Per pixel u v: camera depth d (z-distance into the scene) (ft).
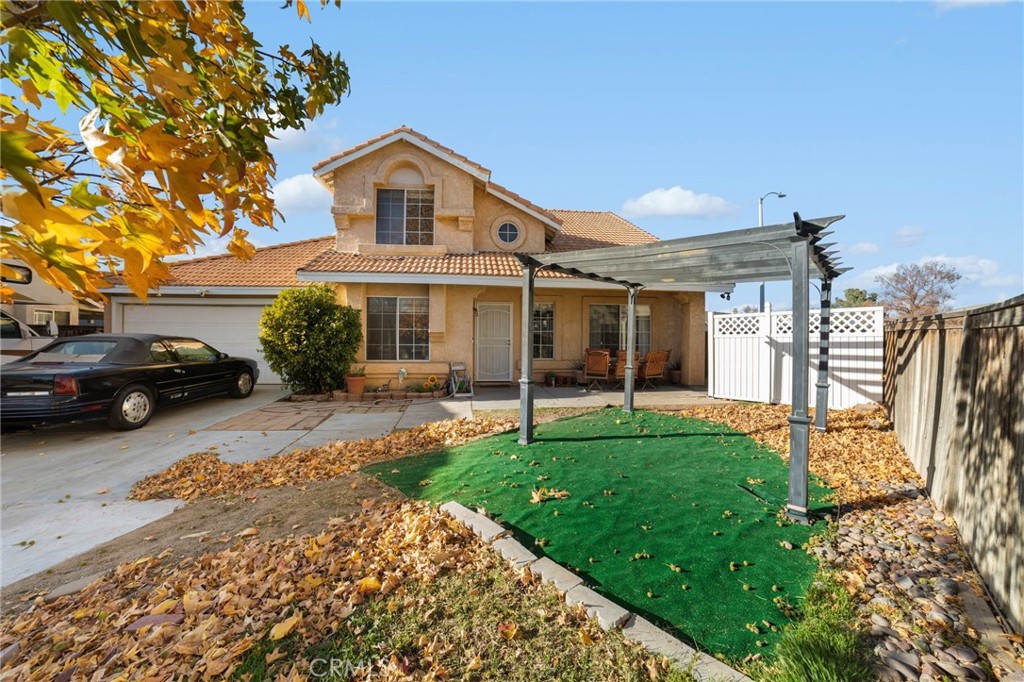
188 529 13.88
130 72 3.57
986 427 10.48
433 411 31.24
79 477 18.52
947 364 14.17
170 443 23.35
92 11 3.26
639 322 46.98
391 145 42.29
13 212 2.35
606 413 29.25
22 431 25.79
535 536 12.25
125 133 3.12
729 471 17.34
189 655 8.31
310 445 22.99
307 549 11.91
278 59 5.52
